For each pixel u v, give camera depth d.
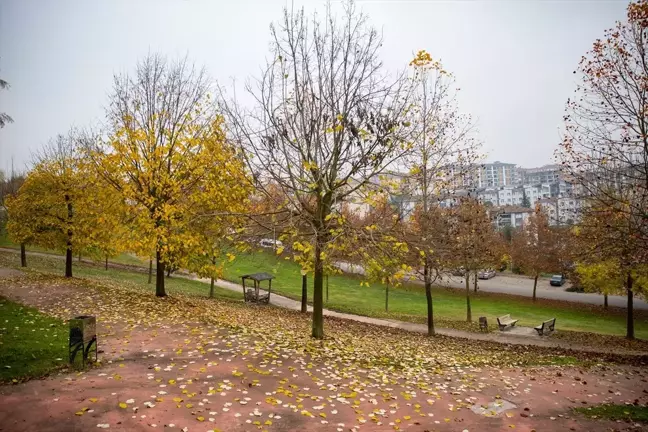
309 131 13.19
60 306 15.22
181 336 12.18
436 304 36.84
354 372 10.41
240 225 14.23
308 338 13.92
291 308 28.83
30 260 36.88
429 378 10.65
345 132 12.70
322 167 12.98
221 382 8.63
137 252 17.91
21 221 24.45
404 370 11.20
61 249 24.19
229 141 14.24
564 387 10.86
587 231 17.70
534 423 8.02
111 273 35.03
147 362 9.64
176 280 37.16
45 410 6.88
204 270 18.59
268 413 7.35
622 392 10.75
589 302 40.59
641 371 13.52
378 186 12.95
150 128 18.80
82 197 22.58
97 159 19.53
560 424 8.06
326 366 10.58
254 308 24.53
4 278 20.92
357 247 11.55
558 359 15.27
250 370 9.54
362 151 11.95
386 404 8.34
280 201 14.38
